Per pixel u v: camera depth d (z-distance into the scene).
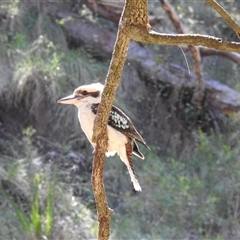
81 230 11.20
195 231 11.90
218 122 14.40
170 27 15.04
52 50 13.90
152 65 14.34
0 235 10.58
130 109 14.02
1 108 13.32
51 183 11.77
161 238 11.54
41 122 13.34
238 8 16.59
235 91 13.97
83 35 14.55
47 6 14.72
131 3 4.44
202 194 12.48
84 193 12.44
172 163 13.22
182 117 14.52
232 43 4.39
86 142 13.34
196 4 16.05
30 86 13.30
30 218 11.20
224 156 13.11
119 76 4.65
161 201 12.12
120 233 11.36
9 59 13.41
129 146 6.12
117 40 4.55
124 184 12.78
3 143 12.72
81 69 13.66
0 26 13.97
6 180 11.76
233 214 12.46
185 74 14.26
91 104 5.83
